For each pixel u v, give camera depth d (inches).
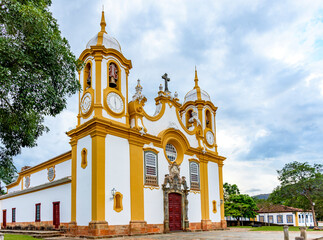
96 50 839.1
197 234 853.2
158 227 881.5
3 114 510.6
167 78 1062.4
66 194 876.6
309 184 1381.6
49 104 500.1
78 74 902.4
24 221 1118.4
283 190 1423.5
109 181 770.8
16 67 466.6
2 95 461.7
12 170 597.0
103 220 731.4
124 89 887.7
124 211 791.1
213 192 1160.2
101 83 829.2
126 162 829.2
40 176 1184.2
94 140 770.8
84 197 775.1
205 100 1250.6
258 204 2486.5
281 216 2239.2
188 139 1093.1
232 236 773.9
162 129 980.6
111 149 796.0
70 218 837.2
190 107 1241.4
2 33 469.1
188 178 1042.7
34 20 471.5
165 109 1014.4
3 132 554.9
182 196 991.0
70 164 981.2
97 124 771.4
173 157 1027.3
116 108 844.6
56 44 497.4
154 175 911.0
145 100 944.9
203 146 1155.3
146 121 925.2
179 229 960.3
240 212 1722.4
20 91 468.4
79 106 871.1
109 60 861.2
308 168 1408.7
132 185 824.9
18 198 1198.3
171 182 956.0
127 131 844.6
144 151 891.4
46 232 844.0
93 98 821.2
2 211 1327.5
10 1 454.9
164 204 916.6
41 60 498.3
